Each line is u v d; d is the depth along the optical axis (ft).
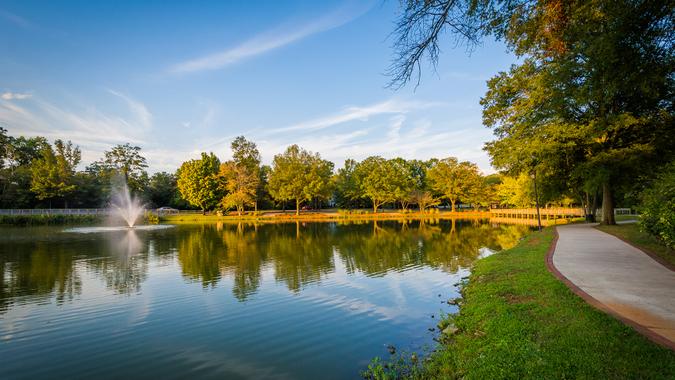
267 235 100.99
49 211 173.58
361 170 237.04
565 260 36.14
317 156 215.72
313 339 25.05
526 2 21.36
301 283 41.73
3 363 22.18
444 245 74.02
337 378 19.51
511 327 19.51
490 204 246.47
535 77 64.08
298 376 19.89
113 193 219.61
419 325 26.91
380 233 103.35
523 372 14.60
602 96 27.58
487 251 64.64
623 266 32.35
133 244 80.79
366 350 22.88
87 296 37.11
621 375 13.28
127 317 30.50
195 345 24.53
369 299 34.55
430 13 18.39
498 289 28.07
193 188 196.95
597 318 18.75
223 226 141.08
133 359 22.56
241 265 53.78
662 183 31.86
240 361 21.97
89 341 25.48
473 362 16.93
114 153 240.73
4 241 86.58
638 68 22.80
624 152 63.62
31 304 34.37
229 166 203.82
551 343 16.61
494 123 86.17
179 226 141.49
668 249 38.06
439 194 245.45
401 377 18.54
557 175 81.35
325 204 304.71
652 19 20.51
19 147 212.64
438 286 38.83
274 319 29.45
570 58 31.04
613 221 73.36
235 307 32.91
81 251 69.62
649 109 62.49
